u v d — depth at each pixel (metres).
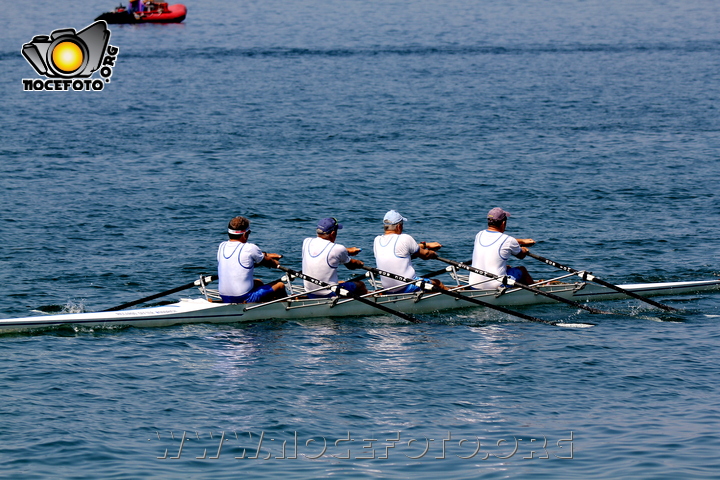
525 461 38.00
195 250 80.25
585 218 93.44
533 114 172.38
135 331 56.97
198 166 122.62
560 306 65.75
